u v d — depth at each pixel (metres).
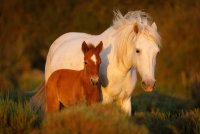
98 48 11.38
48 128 9.64
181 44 26.95
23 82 28.02
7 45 33.75
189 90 22.23
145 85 11.08
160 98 18.08
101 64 12.16
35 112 11.33
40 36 36.62
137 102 17.00
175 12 29.39
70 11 36.50
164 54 26.75
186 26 27.55
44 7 37.34
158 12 30.89
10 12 37.53
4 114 10.83
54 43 14.75
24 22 37.19
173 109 15.93
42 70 36.31
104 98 12.19
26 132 10.52
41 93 14.11
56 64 13.49
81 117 9.62
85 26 35.44
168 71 26.39
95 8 35.53
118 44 11.96
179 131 11.14
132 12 12.34
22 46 34.28
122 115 10.29
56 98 12.45
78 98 11.72
